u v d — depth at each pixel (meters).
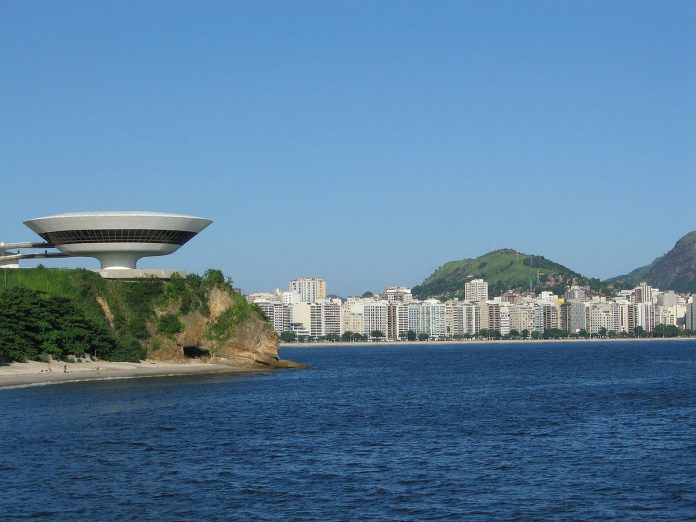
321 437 89.81
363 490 64.06
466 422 103.44
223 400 128.00
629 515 57.47
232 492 63.12
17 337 167.88
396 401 131.25
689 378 189.88
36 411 108.62
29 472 69.12
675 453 80.19
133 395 132.38
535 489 64.75
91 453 77.94
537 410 117.81
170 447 82.06
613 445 85.00
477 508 59.06
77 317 183.62
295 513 57.50
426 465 73.81
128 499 60.84
